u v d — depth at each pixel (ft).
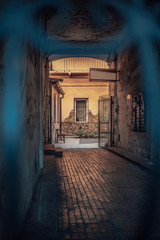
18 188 7.49
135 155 26.73
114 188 14.87
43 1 19.39
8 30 6.30
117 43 34.55
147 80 22.88
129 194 13.57
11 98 6.57
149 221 9.73
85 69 48.52
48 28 29.32
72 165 22.91
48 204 10.71
